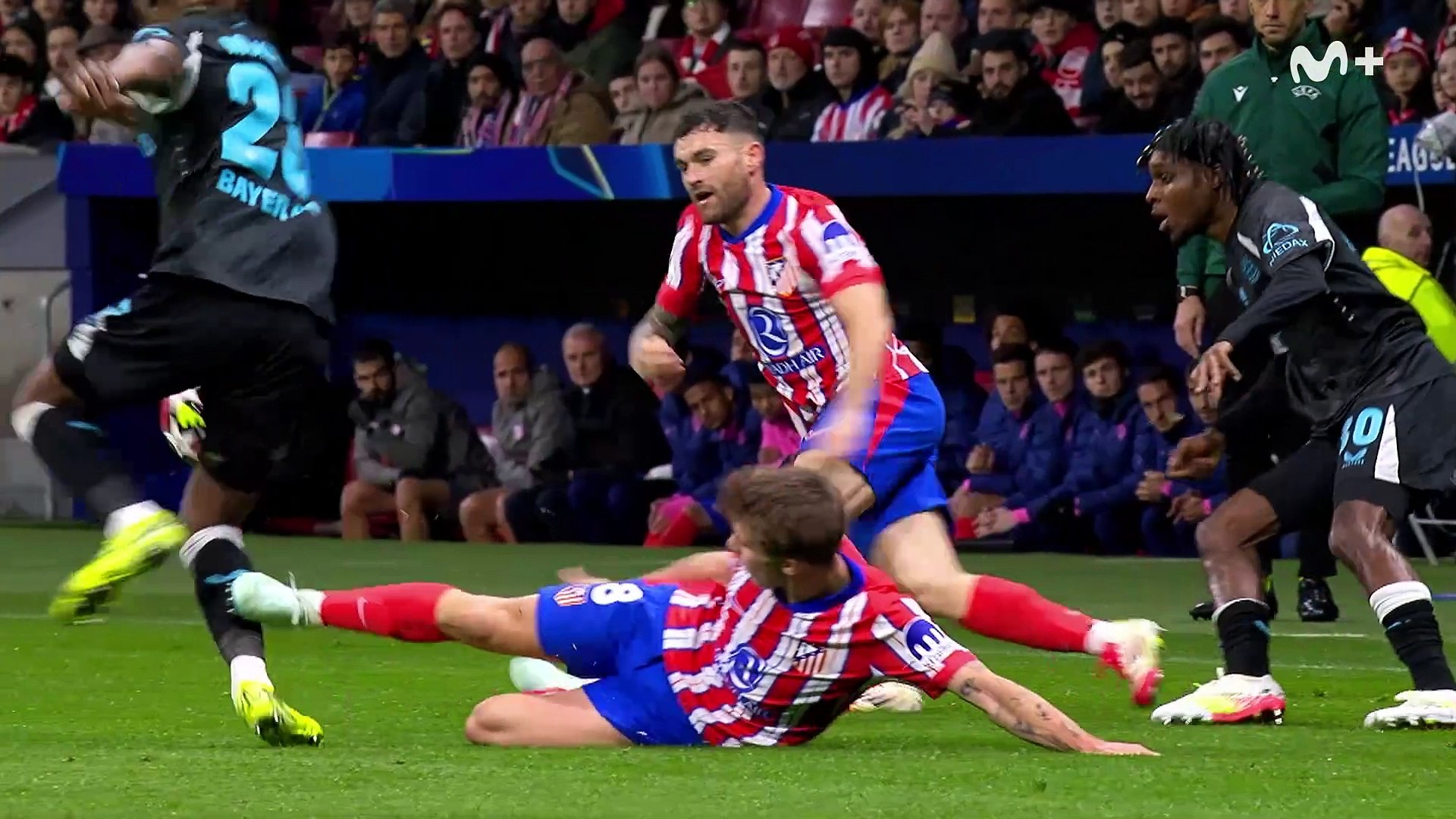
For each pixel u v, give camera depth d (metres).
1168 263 49.00
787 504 16.45
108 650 27.88
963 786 15.23
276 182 19.50
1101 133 44.66
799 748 17.61
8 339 53.41
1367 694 23.17
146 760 16.81
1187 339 30.52
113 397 19.06
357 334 55.12
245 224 19.22
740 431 47.16
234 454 19.67
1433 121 36.72
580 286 54.19
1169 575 39.25
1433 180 41.31
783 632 17.19
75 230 51.94
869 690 21.62
